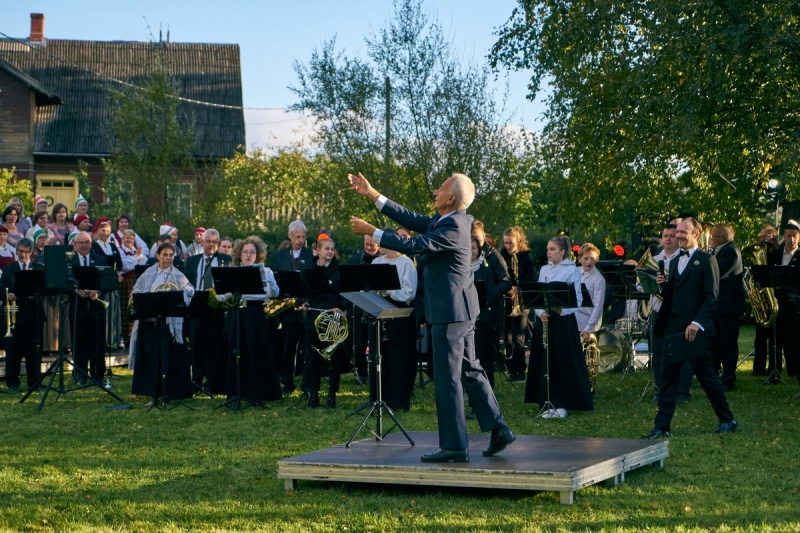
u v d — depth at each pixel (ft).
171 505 20.03
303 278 33.86
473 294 21.21
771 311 39.99
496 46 62.49
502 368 43.19
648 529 17.44
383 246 20.17
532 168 77.71
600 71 55.47
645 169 56.03
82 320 40.16
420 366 39.88
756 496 20.10
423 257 21.29
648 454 22.67
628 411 32.81
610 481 21.24
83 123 116.57
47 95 111.86
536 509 19.17
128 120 84.89
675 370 27.63
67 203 115.03
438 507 19.48
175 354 35.50
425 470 20.49
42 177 114.32
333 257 34.73
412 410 33.50
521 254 41.14
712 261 27.50
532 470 19.81
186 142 85.56
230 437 28.25
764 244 41.73
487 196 77.82
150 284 36.37
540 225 89.66
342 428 29.66
